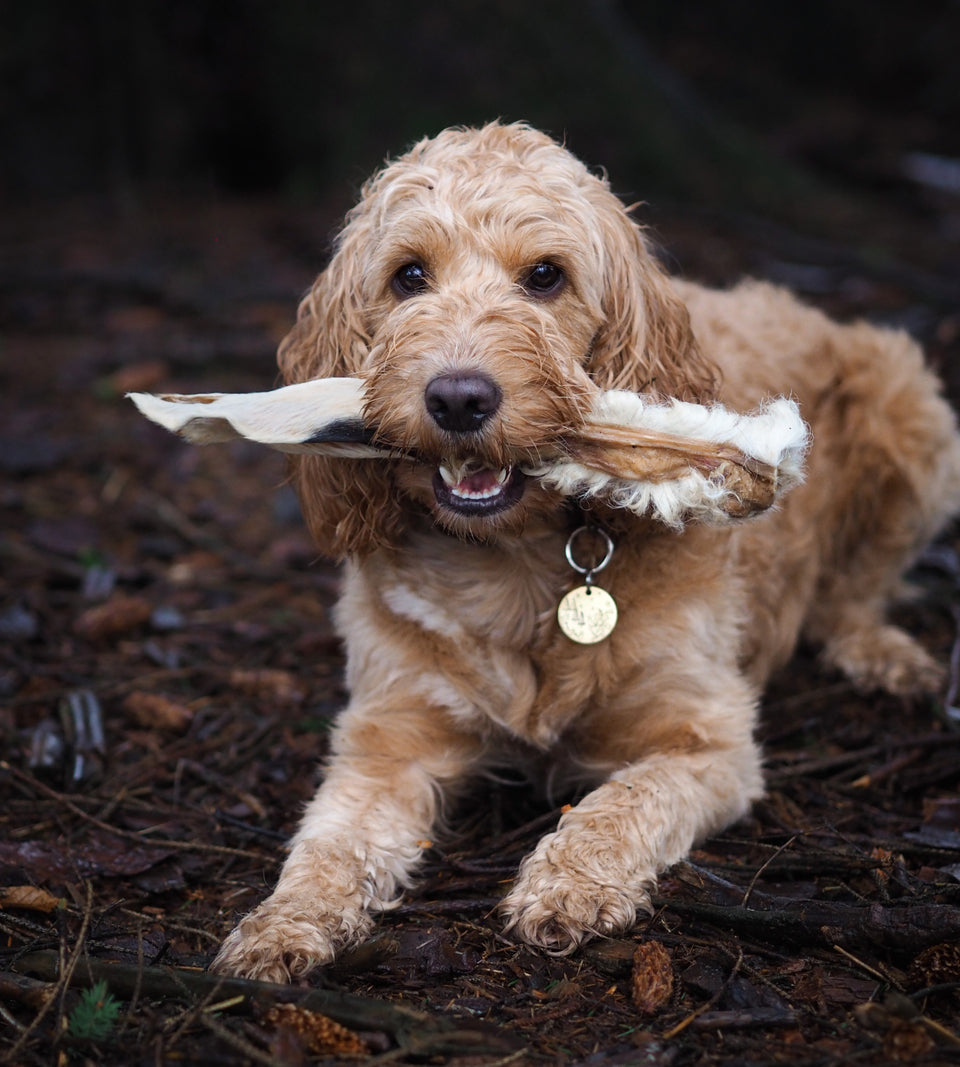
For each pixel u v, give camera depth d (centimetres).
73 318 209
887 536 120
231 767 105
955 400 154
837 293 208
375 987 82
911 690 113
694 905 86
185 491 151
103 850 95
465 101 269
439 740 99
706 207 262
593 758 100
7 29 275
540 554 96
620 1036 78
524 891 87
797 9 477
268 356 188
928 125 407
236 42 285
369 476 95
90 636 121
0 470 153
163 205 274
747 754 98
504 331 87
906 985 80
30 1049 77
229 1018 78
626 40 281
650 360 97
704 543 98
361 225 98
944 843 92
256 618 126
